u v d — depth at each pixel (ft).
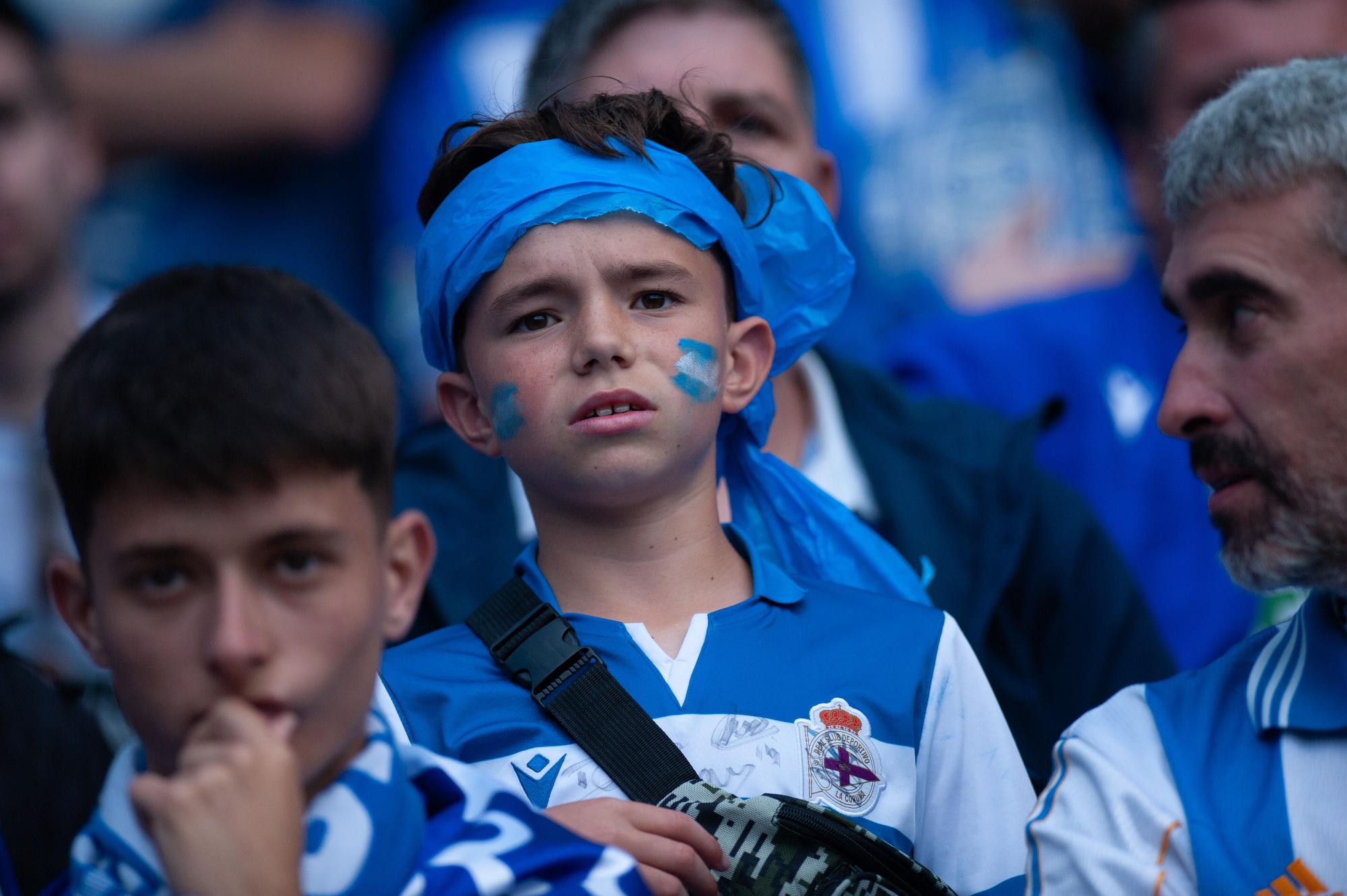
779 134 40.34
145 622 21.35
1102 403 48.65
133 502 21.21
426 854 22.79
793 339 33.19
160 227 69.56
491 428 29.63
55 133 54.95
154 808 20.24
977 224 62.49
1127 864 26.21
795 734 27.94
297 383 21.66
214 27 69.67
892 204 65.00
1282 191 26.07
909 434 40.50
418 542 23.99
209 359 21.53
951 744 29.17
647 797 26.99
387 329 66.64
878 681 28.78
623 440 27.84
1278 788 26.18
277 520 21.26
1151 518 47.60
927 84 66.90
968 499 39.29
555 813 25.70
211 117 69.51
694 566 29.45
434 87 66.59
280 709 21.15
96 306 58.80
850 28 66.95
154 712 21.39
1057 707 38.75
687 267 28.58
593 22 40.91
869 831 26.71
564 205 28.12
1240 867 25.71
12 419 52.75
